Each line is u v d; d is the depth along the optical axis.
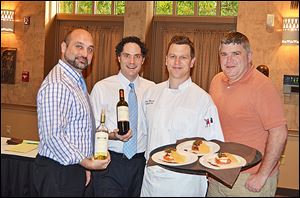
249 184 2.03
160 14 5.69
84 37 2.12
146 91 2.44
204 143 1.95
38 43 6.02
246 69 2.15
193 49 2.16
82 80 2.15
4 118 6.07
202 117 2.07
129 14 5.41
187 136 2.06
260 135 2.11
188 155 1.84
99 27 5.93
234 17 5.32
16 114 6.04
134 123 2.52
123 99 2.38
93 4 6.03
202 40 5.46
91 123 2.09
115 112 2.55
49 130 1.90
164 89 2.18
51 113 1.90
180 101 2.11
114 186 2.46
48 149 1.97
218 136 2.07
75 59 2.09
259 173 2.02
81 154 1.92
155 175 2.04
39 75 6.03
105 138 1.93
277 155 2.01
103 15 5.93
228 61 2.12
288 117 4.76
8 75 6.11
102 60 5.92
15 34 6.09
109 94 2.58
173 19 5.57
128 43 2.60
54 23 6.15
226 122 2.18
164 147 2.02
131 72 2.59
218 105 2.22
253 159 1.83
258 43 4.87
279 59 4.80
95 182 2.41
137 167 2.51
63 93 1.94
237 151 1.92
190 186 2.00
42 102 1.92
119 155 2.50
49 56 6.11
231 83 2.19
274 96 2.06
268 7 4.81
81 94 2.07
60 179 1.95
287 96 4.76
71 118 1.99
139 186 2.50
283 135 2.01
